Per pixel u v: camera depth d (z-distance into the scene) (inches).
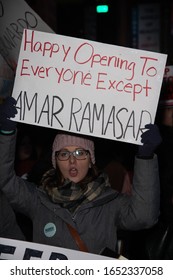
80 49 134.0
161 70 132.5
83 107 133.6
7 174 133.6
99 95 133.4
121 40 469.4
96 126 133.3
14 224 141.5
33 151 210.1
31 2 431.2
